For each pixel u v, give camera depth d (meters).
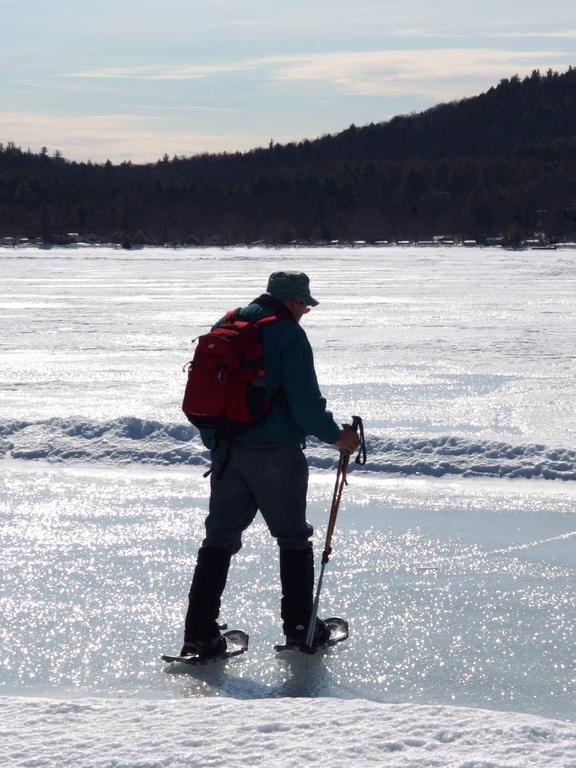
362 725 3.48
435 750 3.21
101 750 3.28
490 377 17.58
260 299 5.26
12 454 10.63
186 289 48.53
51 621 5.66
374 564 6.76
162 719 3.65
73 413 12.98
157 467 10.18
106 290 47.56
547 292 46.22
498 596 6.09
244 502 5.24
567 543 7.27
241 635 5.39
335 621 5.57
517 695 4.67
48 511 8.26
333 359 20.55
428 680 4.87
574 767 3.01
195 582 5.14
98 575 6.49
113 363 19.88
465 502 8.57
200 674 4.96
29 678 4.88
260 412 5.06
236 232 194.38
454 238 187.88
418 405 14.24
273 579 6.41
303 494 5.24
